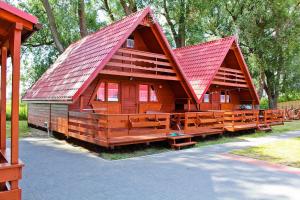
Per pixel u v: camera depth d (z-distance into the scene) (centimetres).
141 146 1305
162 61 1591
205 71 1834
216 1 2942
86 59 1445
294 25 2909
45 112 1723
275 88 3212
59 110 1530
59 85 1465
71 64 1593
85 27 2609
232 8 3125
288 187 782
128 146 1266
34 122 1917
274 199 697
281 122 2452
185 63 2059
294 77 3312
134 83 1598
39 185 773
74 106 1411
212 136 1684
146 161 1062
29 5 2864
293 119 3145
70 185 777
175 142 1348
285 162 1059
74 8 2694
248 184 805
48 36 2911
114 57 1340
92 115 1235
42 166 968
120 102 1534
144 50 1620
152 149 1285
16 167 584
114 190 743
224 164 1027
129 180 827
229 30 3225
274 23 2917
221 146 1405
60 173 889
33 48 2994
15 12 580
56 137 1589
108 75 1484
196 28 3100
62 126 1493
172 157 1138
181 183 807
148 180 830
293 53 3014
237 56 2041
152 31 1481
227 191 746
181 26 3055
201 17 3019
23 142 1438
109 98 1501
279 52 2923
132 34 1569
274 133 1942
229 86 2106
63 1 2669
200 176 876
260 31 2966
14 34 590
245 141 1575
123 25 1430
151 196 704
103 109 1451
